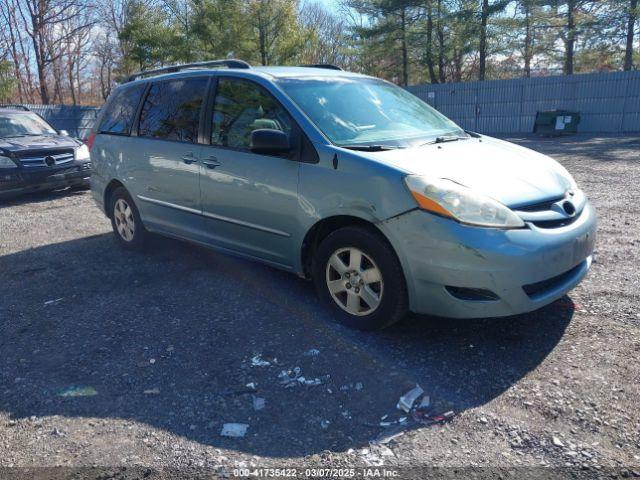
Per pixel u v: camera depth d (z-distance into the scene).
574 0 30.02
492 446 2.52
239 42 27.80
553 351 3.33
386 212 3.33
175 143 4.89
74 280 5.08
